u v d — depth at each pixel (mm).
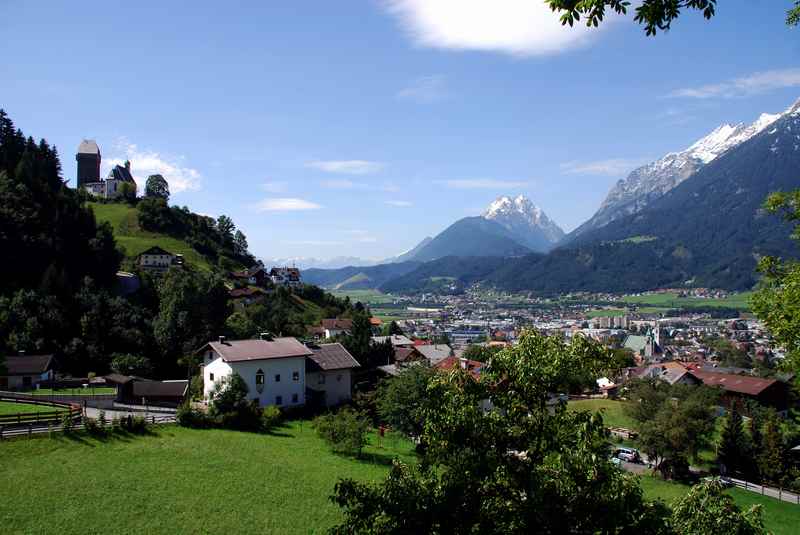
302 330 134875
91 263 127688
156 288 126125
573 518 13789
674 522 15320
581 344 15594
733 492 59750
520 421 15641
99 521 35906
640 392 78750
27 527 34344
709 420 69125
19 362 80062
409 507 13984
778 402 101312
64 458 44750
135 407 66062
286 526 37812
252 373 72875
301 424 68812
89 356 91438
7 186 126000
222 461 48531
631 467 67312
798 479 62781
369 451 60688
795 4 16453
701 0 12609
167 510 38312
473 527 14094
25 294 96062
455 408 15562
